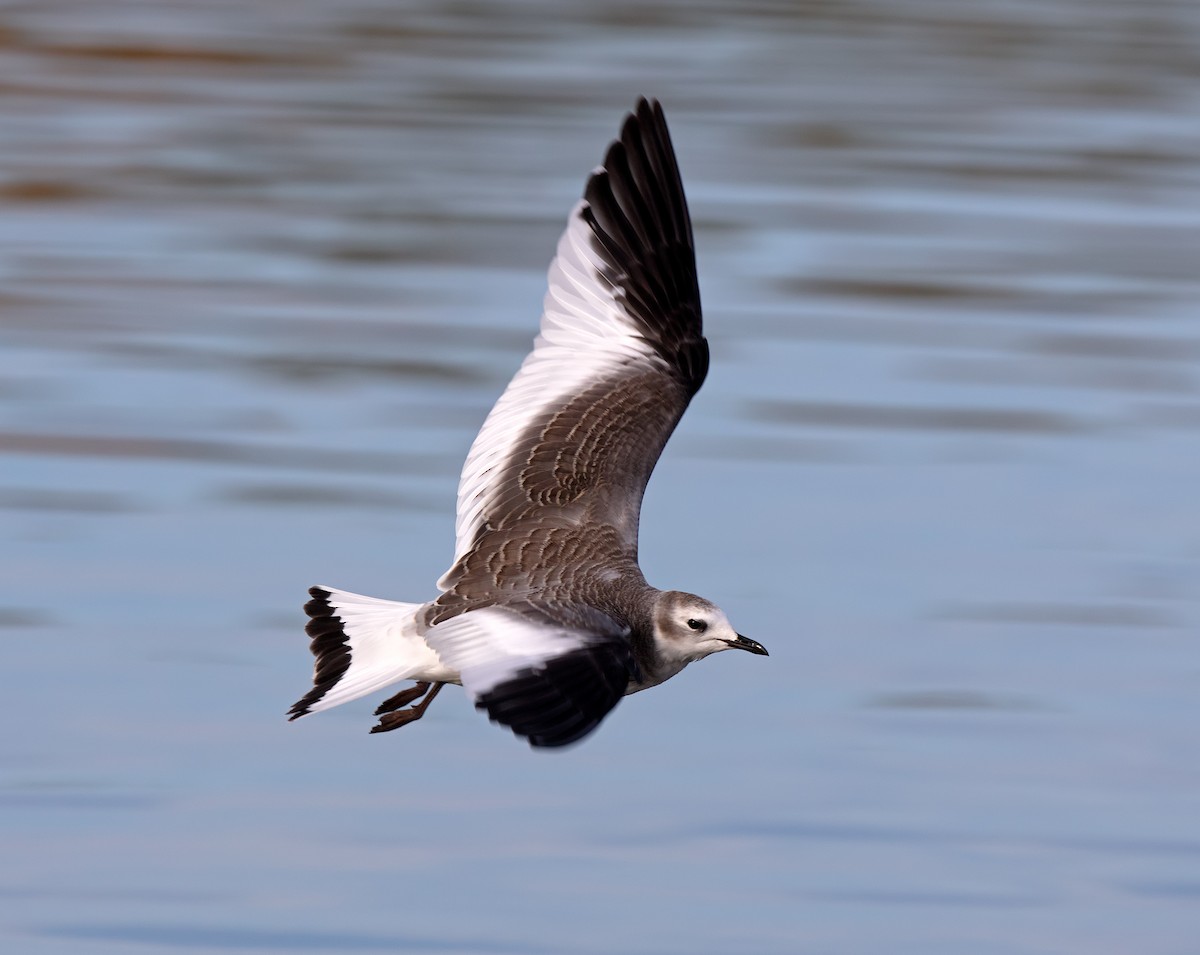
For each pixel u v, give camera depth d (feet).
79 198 83.35
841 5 126.93
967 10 126.31
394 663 27.30
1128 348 69.97
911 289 75.36
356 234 80.38
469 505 30.09
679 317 32.19
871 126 98.43
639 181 32.32
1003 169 92.22
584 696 25.04
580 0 123.13
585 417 30.76
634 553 29.53
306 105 97.81
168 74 101.60
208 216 82.07
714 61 109.81
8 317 69.62
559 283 31.68
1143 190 89.97
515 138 94.12
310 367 66.44
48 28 107.24
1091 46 116.88
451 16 117.50
